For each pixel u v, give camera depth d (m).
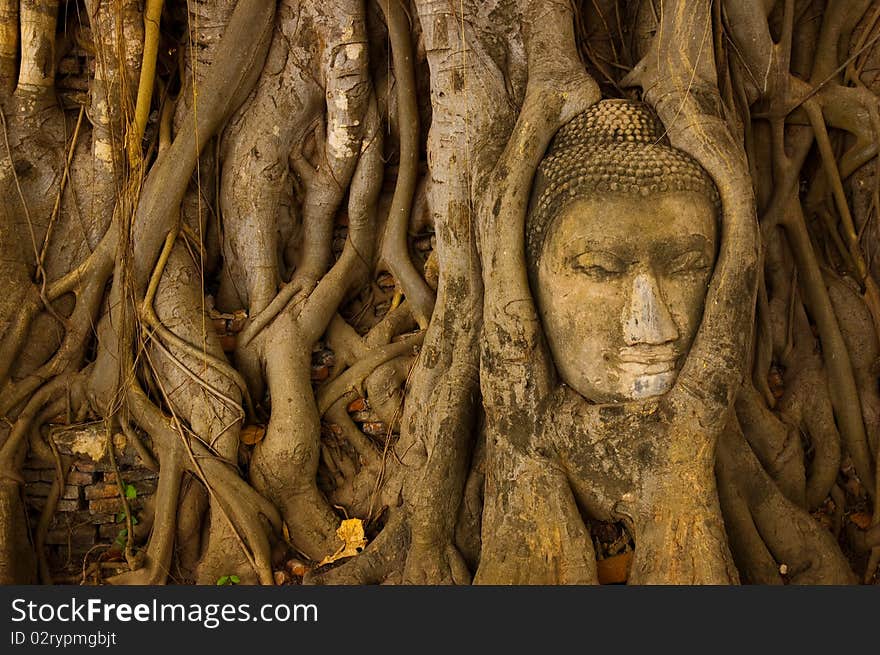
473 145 4.59
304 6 5.29
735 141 4.22
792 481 4.72
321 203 5.44
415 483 4.47
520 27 4.69
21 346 5.16
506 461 4.14
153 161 5.45
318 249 5.46
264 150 5.34
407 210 5.33
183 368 5.05
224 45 5.18
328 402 5.21
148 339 5.17
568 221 3.99
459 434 4.48
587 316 3.99
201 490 5.08
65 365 5.24
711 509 3.97
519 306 4.09
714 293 3.98
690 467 3.97
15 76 5.34
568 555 4.01
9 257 5.18
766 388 4.91
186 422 5.03
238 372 5.14
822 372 4.95
